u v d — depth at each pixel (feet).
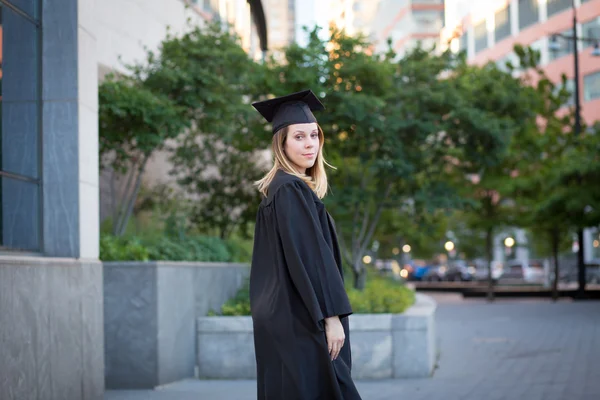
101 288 22.49
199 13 50.83
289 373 10.89
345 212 43.98
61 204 21.53
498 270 156.04
